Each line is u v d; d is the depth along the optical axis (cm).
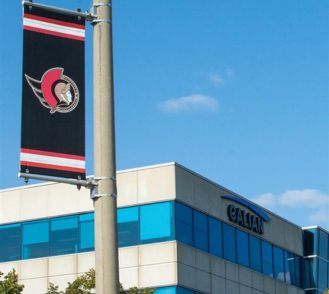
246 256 4769
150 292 3653
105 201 865
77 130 909
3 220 4597
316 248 5434
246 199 4881
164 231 4188
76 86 919
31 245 4500
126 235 4266
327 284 5512
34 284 4422
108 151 874
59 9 922
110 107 884
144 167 4306
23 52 905
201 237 4378
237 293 4588
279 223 5222
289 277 5206
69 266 4359
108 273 845
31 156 885
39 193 4550
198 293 4253
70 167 897
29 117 894
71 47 923
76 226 4412
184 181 4316
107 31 902
